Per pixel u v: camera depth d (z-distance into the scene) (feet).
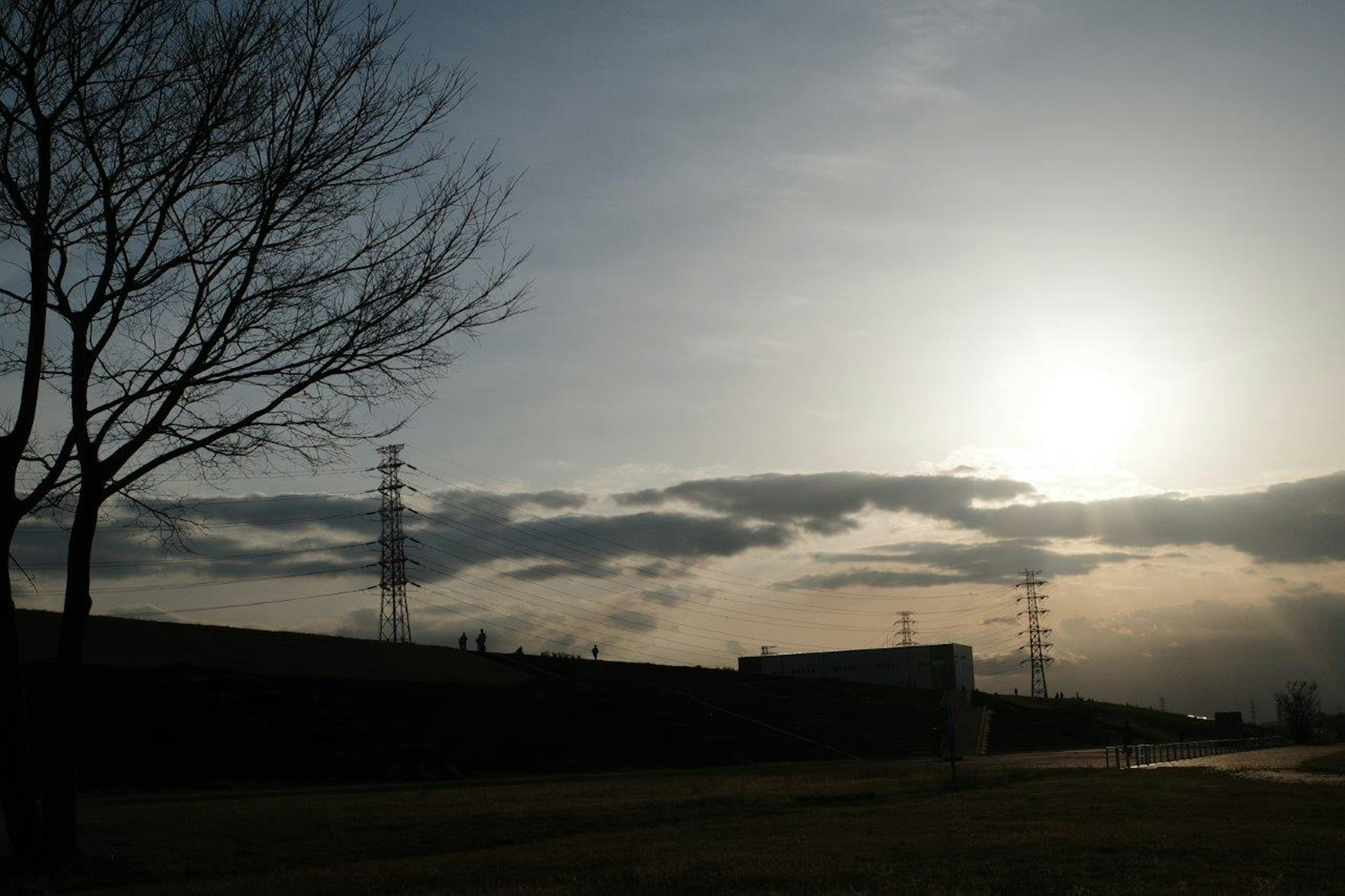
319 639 265.34
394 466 325.01
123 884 52.42
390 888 46.44
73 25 53.98
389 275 61.72
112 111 55.01
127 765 139.85
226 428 60.49
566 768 178.91
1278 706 350.43
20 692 56.18
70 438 58.70
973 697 379.55
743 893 41.52
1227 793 95.40
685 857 53.42
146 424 59.26
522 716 214.69
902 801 93.50
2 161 54.80
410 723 190.19
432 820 77.30
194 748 151.74
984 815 75.97
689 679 324.60
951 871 46.62
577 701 242.58
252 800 106.73
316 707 187.01
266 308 60.13
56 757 56.34
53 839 55.52
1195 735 408.26
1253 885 41.45
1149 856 51.21
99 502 59.16
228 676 194.18
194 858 59.82
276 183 58.39
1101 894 39.75
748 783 123.34
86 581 58.54
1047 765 178.09
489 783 140.87
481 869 52.03
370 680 223.10
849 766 192.85
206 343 59.11
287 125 58.70
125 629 221.46
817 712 288.51
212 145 57.21
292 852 62.54
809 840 61.52
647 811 84.48
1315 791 97.76
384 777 152.15
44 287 56.34
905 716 305.73
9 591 56.49
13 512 56.70
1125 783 112.47
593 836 68.54
